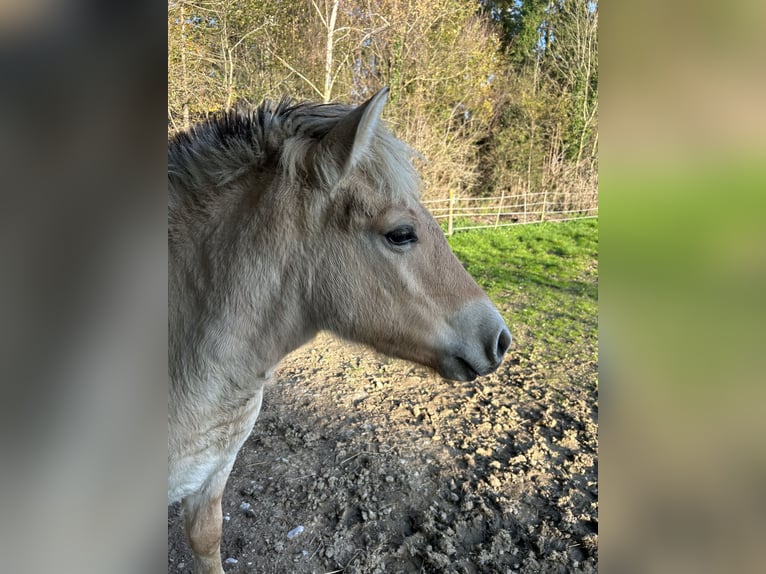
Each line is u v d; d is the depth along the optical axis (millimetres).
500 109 15133
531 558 2412
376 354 1823
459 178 14453
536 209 15242
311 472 3057
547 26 14852
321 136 1580
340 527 2617
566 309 6445
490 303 1752
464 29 13469
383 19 11875
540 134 15391
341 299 1582
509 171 15516
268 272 1521
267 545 2492
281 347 1648
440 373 1728
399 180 1545
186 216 1521
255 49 10789
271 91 10883
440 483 2963
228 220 1521
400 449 3307
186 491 1661
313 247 1542
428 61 12898
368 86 12641
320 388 4234
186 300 1502
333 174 1471
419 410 3836
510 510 2723
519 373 4520
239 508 2738
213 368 1509
